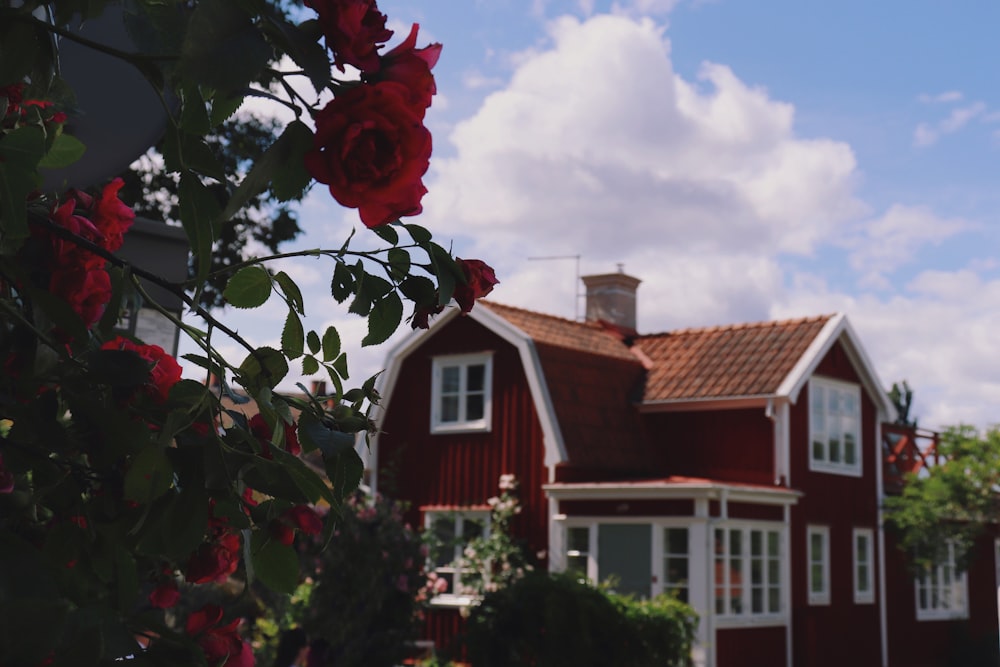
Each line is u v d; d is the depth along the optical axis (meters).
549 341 20.67
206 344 1.39
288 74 1.21
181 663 1.21
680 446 21.30
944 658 24.48
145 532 1.25
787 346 20.95
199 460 1.26
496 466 20.66
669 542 18.31
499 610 12.80
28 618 0.93
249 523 1.29
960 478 21.48
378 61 1.24
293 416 1.42
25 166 1.25
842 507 21.75
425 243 1.47
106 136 2.63
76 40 1.24
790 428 20.55
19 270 1.34
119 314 1.46
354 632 12.01
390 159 1.19
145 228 6.38
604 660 12.25
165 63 1.31
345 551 11.92
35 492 1.28
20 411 1.23
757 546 19.39
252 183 1.20
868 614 22.08
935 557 22.31
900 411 37.06
